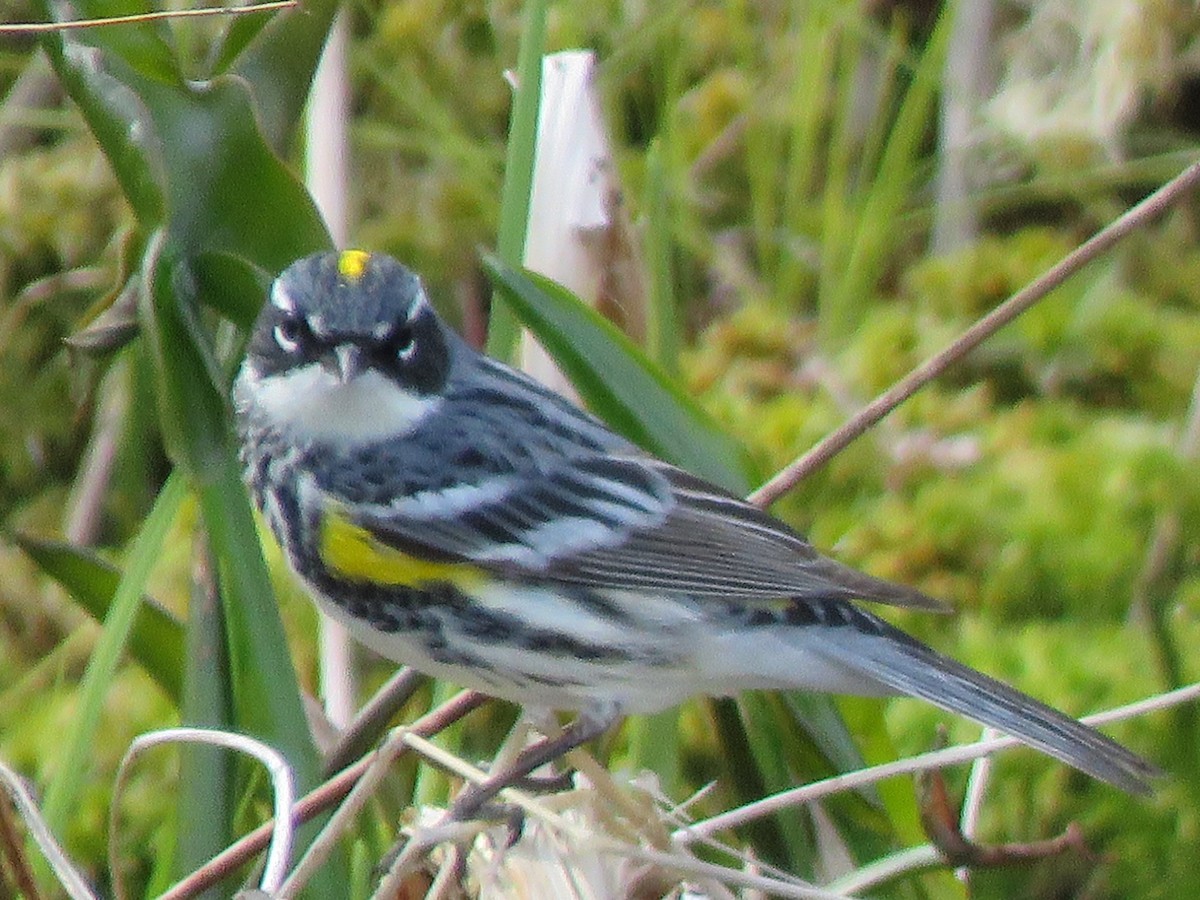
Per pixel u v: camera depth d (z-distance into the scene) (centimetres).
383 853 297
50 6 296
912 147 310
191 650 296
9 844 291
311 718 298
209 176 296
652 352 301
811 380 309
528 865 292
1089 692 305
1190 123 312
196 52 308
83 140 312
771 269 311
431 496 296
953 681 296
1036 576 307
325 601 297
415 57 312
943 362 297
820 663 296
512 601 296
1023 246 311
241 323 297
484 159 311
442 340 297
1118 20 311
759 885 292
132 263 297
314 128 303
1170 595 306
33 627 310
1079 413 310
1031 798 305
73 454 312
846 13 309
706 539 296
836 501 308
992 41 312
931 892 298
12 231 312
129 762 293
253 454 297
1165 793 304
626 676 296
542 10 299
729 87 312
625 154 312
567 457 297
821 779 298
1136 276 312
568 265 301
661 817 294
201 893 294
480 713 305
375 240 312
